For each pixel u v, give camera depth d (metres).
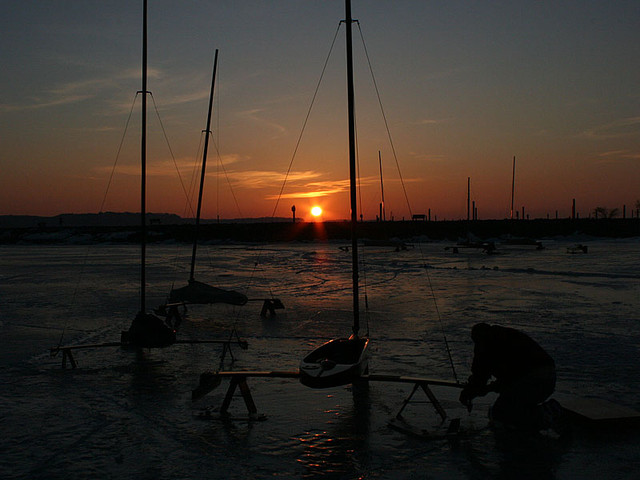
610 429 5.86
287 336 11.38
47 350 10.14
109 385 7.81
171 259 41.09
